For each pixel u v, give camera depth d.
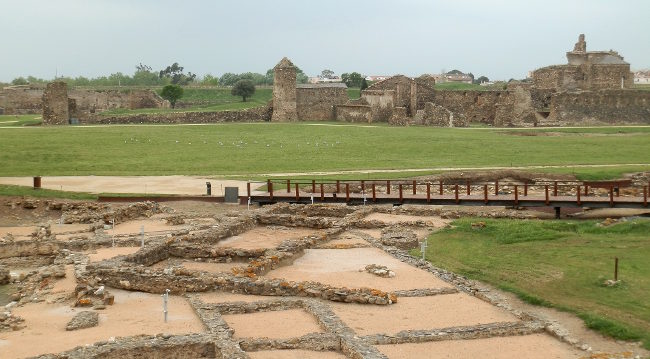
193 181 67.75
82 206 54.19
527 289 31.84
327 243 42.19
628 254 36.94
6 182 64.31
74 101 123.56
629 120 137.62
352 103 144.38
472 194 61.56
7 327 26.14
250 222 47.22
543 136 108.00
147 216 52.50
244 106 153.50
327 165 78.56
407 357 23.47
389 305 29.19
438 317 27.61
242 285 30.64
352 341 24.25
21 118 130.50
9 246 39.88
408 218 50.75
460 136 106.50
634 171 72.00
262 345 24.25
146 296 30.81
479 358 23.52
